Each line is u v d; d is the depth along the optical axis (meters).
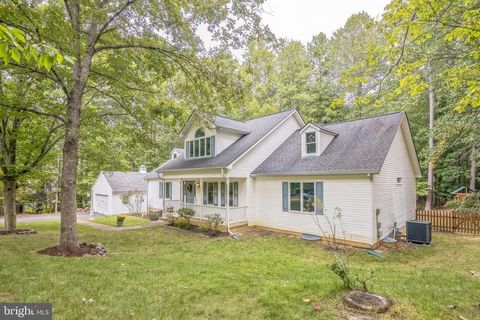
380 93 5.28
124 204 23.45
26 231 12.05
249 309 3.95
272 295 4.42
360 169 9.04
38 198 27.55
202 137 15.09
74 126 8.02
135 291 4.56
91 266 6.08
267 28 8.05
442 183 19.88
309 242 9.81
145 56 9.31
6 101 8.57
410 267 6.80
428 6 3.90
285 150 13.51
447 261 7.36
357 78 4.93
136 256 7.51
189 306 4.03
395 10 3.99
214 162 13.02
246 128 15.49
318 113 24.91
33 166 11.63
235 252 8.27
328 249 8.77
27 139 11.46
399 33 4.29
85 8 7.14
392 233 10.50
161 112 10.60
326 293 4.41
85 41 8.13
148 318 3.60
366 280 4.71
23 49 2.30
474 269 6.54
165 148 31.47
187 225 13.30
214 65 8.99
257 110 25.47
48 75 8.00
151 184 22.61
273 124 14.38
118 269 5.90
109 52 9.49
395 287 4.98
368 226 9.02
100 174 25.30
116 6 7.70
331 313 3.74
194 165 14.08
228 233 11.62
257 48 10.03
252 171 13.07
